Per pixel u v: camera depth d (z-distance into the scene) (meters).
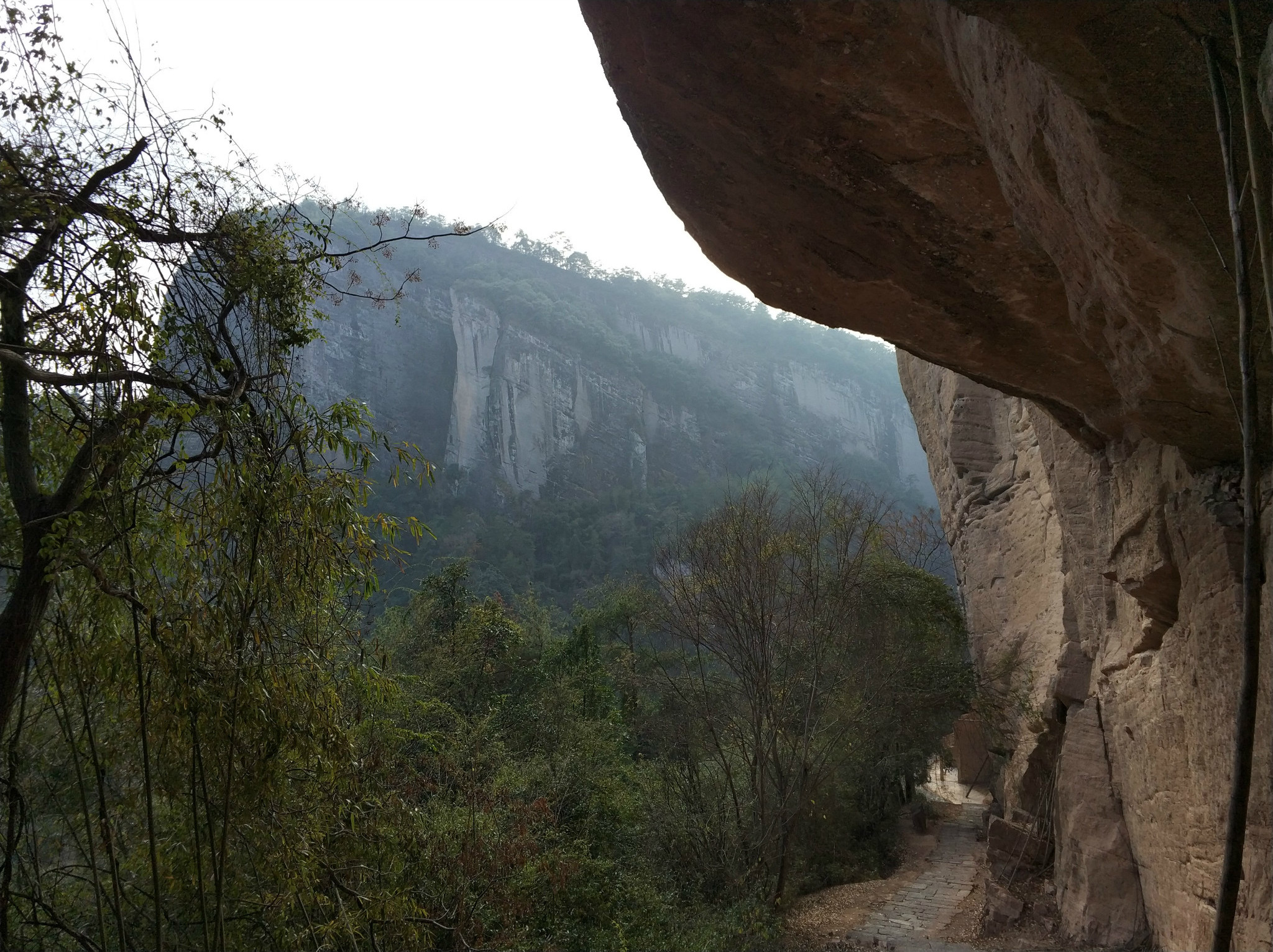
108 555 4.12
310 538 4.43
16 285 3.86
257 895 5.25
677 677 17.09
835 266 6.71
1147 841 9.33
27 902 4.73
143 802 4.98
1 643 3.83
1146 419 6.36
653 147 6.46
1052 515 16.12
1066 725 11.89
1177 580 7.50
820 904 14.43
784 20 5.16
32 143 3.90
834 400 120.56
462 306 92.75
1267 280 1.78
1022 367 7.48
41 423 4.59
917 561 29.95
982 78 4.46
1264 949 5.45
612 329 108.00
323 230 4.82
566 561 74.25
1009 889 12.89
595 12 5.81
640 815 14.74
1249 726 1.81
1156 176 3.85
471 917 8.50
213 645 4.08
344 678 4.98
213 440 4.20
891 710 15.44
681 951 10.95
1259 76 2.40
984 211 5.91
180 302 4.39
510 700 17.33
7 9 3.80
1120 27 3.43
